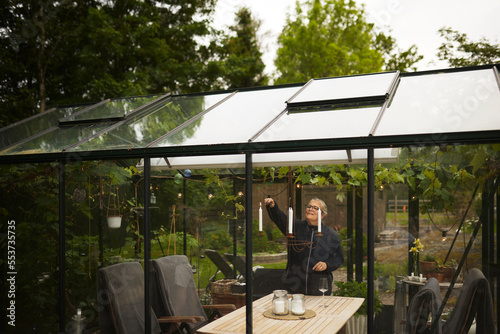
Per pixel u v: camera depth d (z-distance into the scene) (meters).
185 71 15.47
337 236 5.53
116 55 14.89
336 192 5.76
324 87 5.28
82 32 14.77
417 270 4.14
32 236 5.45
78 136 5.17
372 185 3.56
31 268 5.44
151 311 4.41
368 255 3.55
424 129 3.49
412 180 4.16
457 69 5.11
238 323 4.02
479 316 3.45
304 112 4.54
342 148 3.65
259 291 5.62
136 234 5.71
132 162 5.54
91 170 5.23
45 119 6.32
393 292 4.27
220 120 4.82
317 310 4.40
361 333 4.53
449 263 3.93
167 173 5.64
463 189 3.85
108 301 4.27
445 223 3.96
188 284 5.11
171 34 16.34
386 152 4.68
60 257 4.63
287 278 5.56
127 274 4.52
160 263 4.84
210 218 5.63
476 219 3.79
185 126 4.80
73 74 14.72
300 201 5.85
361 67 19.62
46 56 14.39
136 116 5.63
